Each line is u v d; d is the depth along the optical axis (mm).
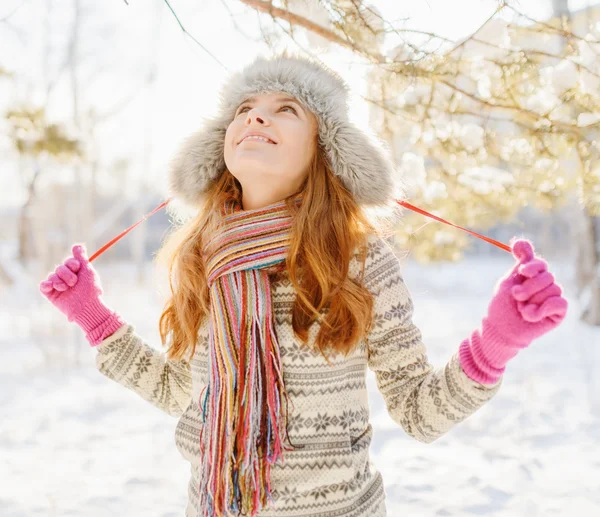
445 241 4582
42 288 1438
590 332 7676
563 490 2836
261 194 1342
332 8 1887
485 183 3170
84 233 11242
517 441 3586
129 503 2766
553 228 17484
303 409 1153
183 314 1354
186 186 1497
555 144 2488
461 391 1101
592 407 4238
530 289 1015
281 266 1257
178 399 1444
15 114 5898
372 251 1300
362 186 1324
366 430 1238
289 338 1190
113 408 4449
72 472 3156
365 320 1195
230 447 1100
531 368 5641
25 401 4641
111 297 11336
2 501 2762
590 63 2074
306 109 1352
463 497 2779
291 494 1107
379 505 1217
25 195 11555
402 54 2004
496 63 2164
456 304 12430
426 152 2766
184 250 1413
